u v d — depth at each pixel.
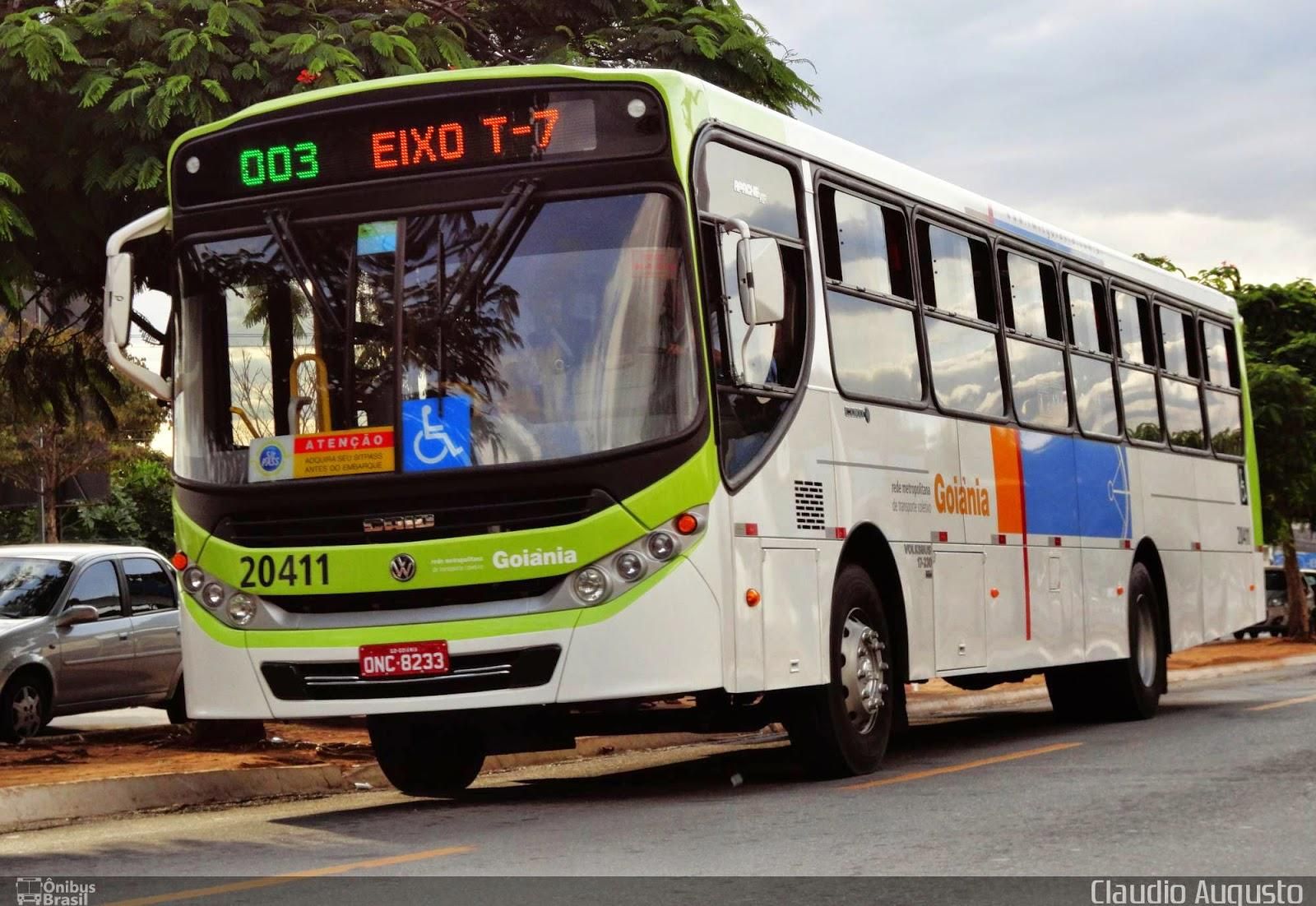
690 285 9.28
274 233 9.83
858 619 10.73
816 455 10.30
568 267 9.36
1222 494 18.14
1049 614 13.61
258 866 7.80
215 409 9.86
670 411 9.16
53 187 13.33
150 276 14.47
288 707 9.51
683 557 9.09
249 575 9.59
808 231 10.62
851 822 8.45
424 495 9.30
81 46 13.57
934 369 12.06
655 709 10.05
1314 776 9.95
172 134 13.36
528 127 9.51
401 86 9.70
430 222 9.56
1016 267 13.76
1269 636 52.81
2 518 49.78
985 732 15.48
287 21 14.23
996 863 7.08
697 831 8.33
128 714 21.34
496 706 9.16
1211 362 18.33
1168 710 16.89
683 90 9.52
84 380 16.12
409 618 9.29
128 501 50.81
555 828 8.74
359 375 9.53
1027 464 13.44
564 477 9.12
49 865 8.13
